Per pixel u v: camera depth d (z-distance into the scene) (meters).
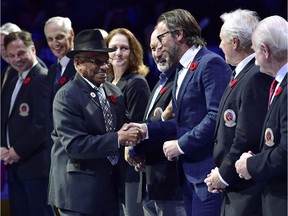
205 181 13.33
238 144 12.71
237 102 12.95
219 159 13.28
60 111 14.93
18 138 19.45
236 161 12.70
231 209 13.13
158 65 15.04
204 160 14.43
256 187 12.93
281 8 29.33
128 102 16.48
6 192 24.05
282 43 12.06
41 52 27.94
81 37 15.14
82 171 15.00
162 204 15.41
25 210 19.77
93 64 15.04
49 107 18.45
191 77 14.48
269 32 12.11
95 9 31.70
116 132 14.82
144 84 16.58
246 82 12.77
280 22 12.18
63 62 18.42
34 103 19.31
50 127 18.42
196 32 14.77
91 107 15.04
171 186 15.16
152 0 30.12
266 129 12.16
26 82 19.47
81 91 15.05
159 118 15.34
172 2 29.56
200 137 14.04
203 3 29.20
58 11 31.62
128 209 16.30
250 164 12.18
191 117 14.45
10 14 31.88
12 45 19.39
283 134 11.80
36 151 19.36
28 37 19.58
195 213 14.54
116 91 15.85
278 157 11.80
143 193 15.77
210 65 14.29
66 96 14.94
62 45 18.45
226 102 13.13
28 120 19.39
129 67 16.89
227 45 13.38
